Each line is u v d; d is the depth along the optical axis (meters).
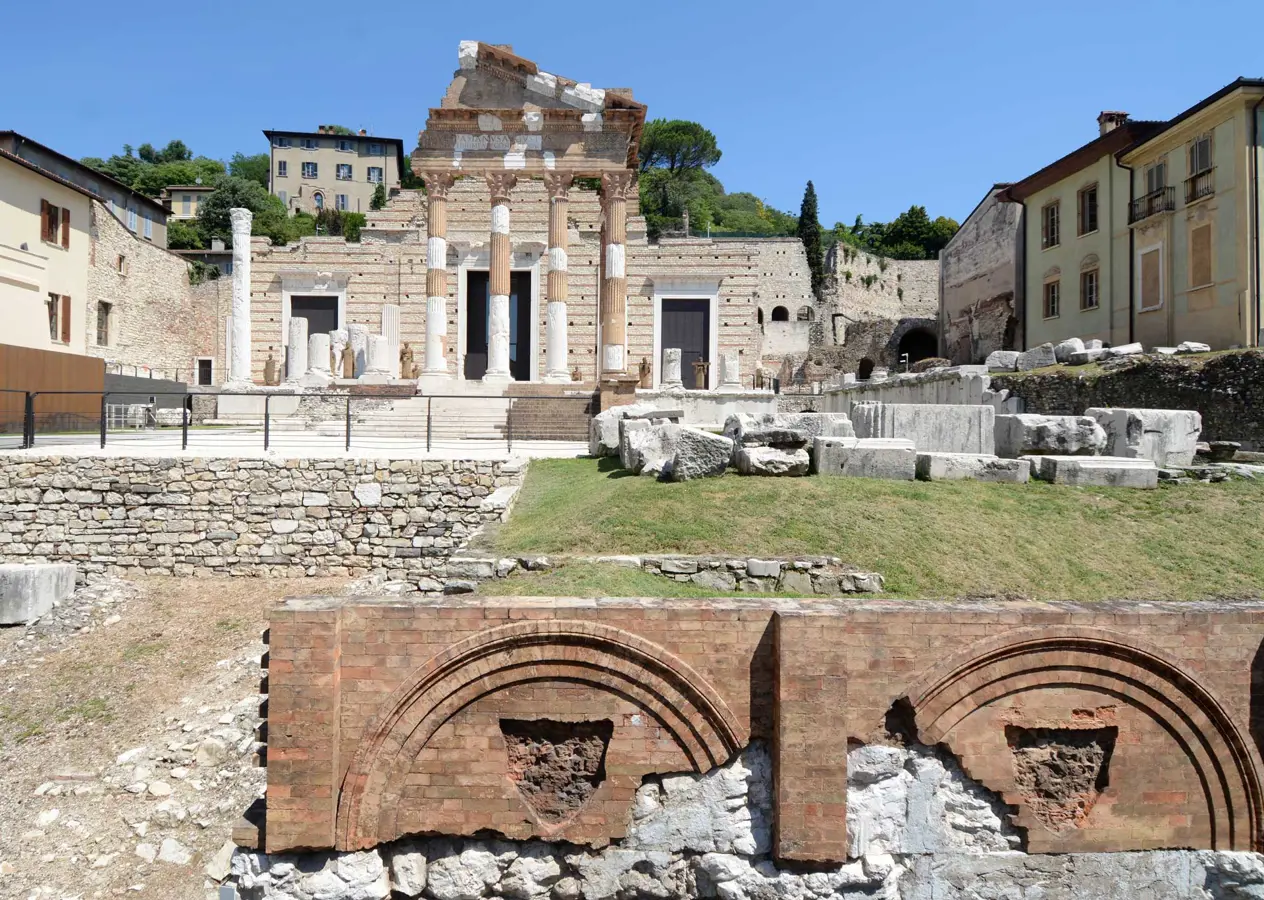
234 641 16.64
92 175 54.06
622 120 36.69
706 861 7.90
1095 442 16.69
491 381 35.38
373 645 7.83
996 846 8.04
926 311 79.56
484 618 7.89
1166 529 13.68
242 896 7.76
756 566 12.09
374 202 102.12
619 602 8.09
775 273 79.88
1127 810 8.12
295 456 19.52
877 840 7.90
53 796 12.84
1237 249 28.81
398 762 7.87
